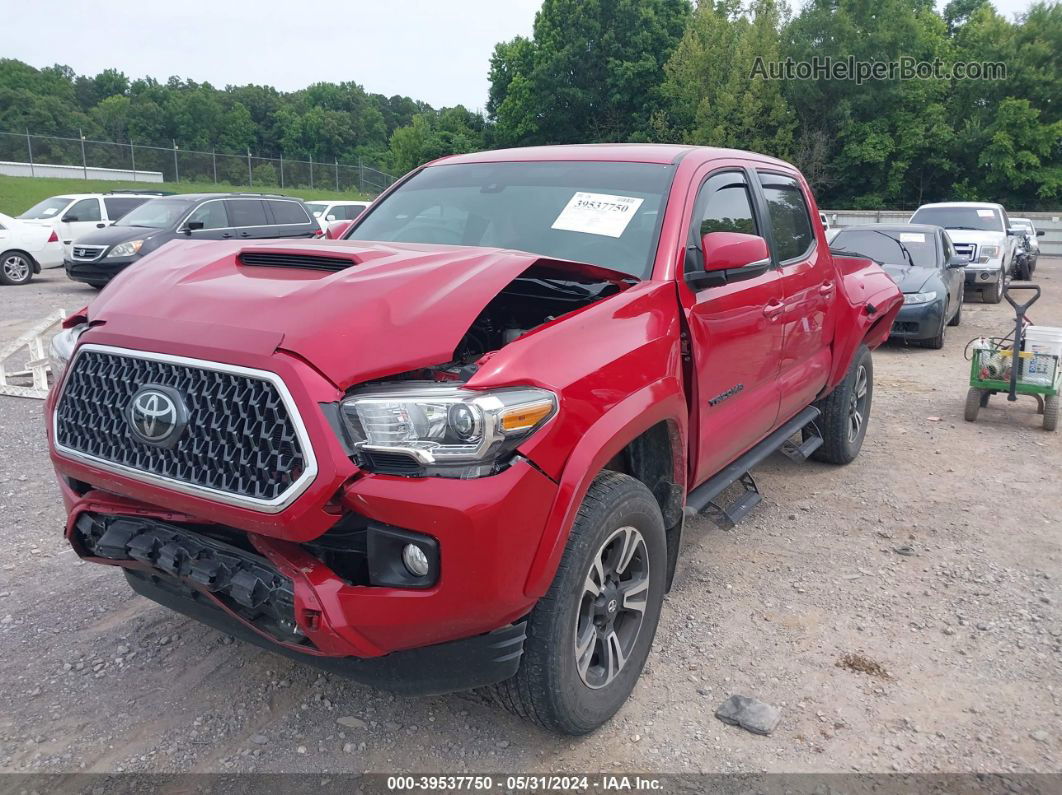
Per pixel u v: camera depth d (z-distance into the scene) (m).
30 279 17.14
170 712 2.94
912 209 43.38
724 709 3.01
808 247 4.95
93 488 2.73
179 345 2.37
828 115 41.53
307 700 3.03
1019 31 43.75
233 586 2.34
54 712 2.92
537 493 2.34
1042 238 34.06
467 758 2.75
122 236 14.19
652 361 2.91
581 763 2.74
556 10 46.97
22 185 39.81
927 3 50.03
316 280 2.57
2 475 5.36
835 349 5.39
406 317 2.36
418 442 2.19
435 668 2.40
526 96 48.59
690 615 3.75
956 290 12.64
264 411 2.21
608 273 3.01
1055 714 3.07
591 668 2.88
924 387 8.88
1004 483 5.68
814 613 3.80
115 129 91.69
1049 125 41.03
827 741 2.88
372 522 2.24
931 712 3.07
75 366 2.63
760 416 4.18
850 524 4.90
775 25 41.09
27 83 97.00
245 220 15.39
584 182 3.75
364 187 54.34
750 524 4.87
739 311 3.71
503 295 3.41
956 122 43.28
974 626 3.71
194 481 2.32
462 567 2.22
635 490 2.81
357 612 2.23
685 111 43.19
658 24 46.41
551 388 2.42
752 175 4.34
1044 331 6.93
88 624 3.52
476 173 4.11
